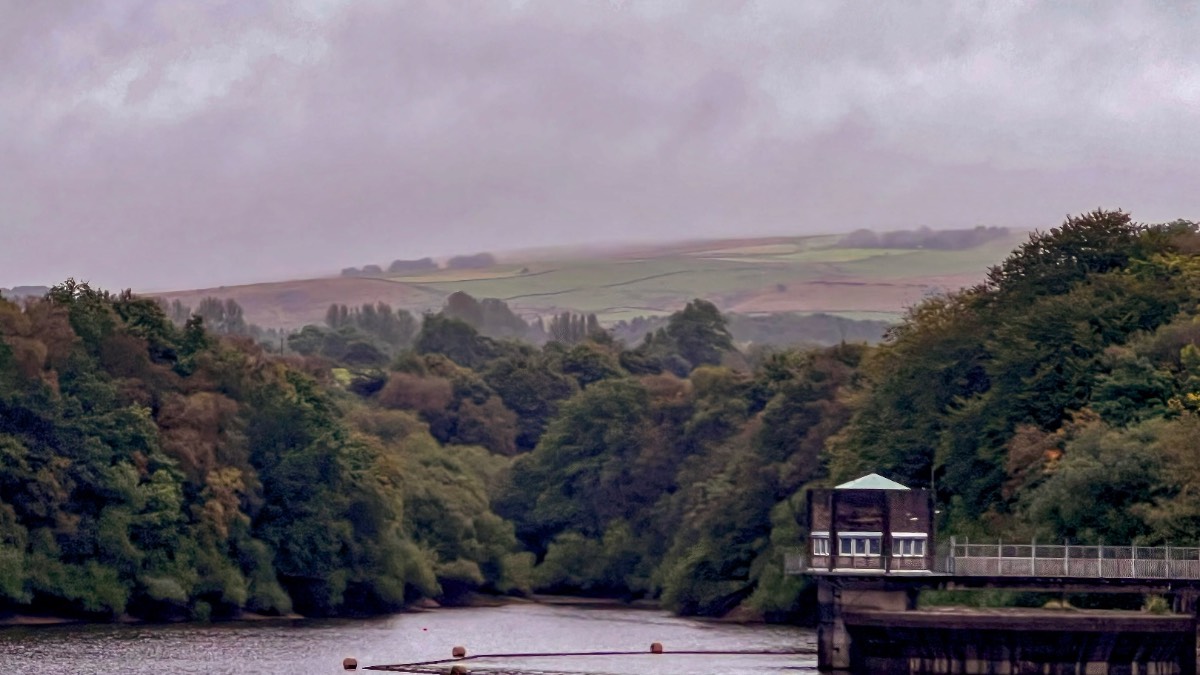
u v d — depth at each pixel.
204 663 153.50
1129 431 160.25
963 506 184.25
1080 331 184.62
